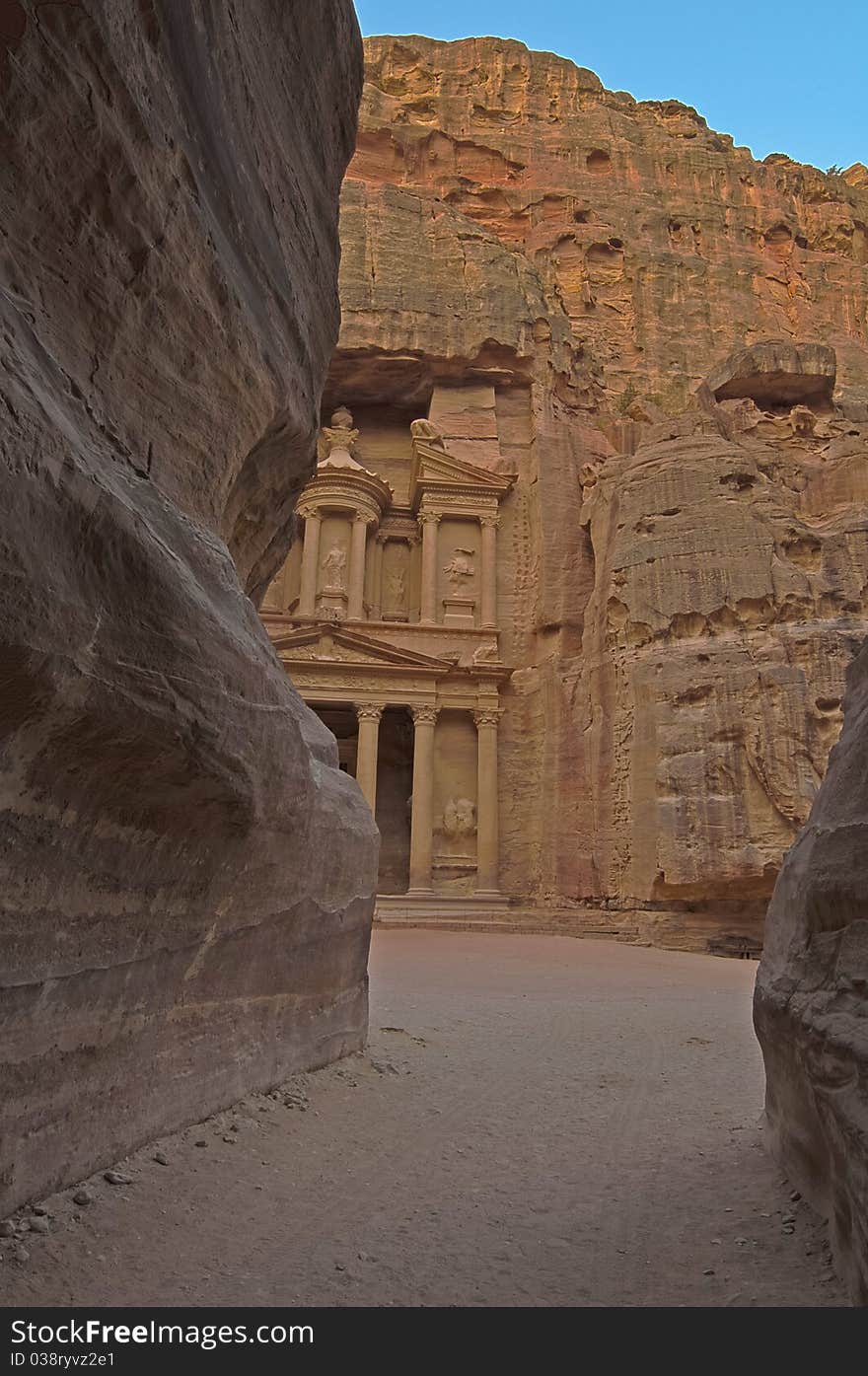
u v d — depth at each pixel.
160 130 4.53
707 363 47.78
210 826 4.94
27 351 3.74
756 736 25.48
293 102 6.59
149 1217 4.06
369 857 8.43
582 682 31.48
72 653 3.52
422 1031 10.37
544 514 36.16
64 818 3.91
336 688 33.84
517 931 27.61
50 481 3.43
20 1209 3.80
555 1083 7.93
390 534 39.84
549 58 52.91
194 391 5.27
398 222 41.62
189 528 4.96
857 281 53.19
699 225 51.69
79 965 4.17
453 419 39.88
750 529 27.73
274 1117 5.83
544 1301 3.56
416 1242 4.18
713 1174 5.26
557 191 49.53
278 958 6.48
